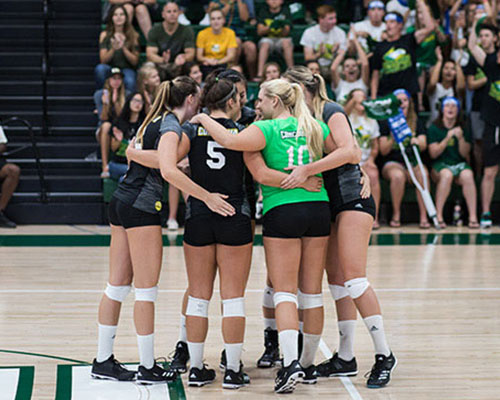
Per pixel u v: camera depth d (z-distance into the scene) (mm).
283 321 6152
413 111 15859
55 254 12656
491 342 7785
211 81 6461
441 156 16016
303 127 6359
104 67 16562
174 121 6254
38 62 18250
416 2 16719
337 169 6531
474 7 16844
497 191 16469
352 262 6430
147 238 6250
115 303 6465
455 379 6633
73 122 17609
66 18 18844
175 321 8484
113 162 15602
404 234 15055
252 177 6805
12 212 15984
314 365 6672
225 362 6879
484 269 11656
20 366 6828
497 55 15711
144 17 17375
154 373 6410
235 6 17594
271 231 6273
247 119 7059
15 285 10273
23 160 16766
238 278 6328
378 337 6453
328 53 16734
